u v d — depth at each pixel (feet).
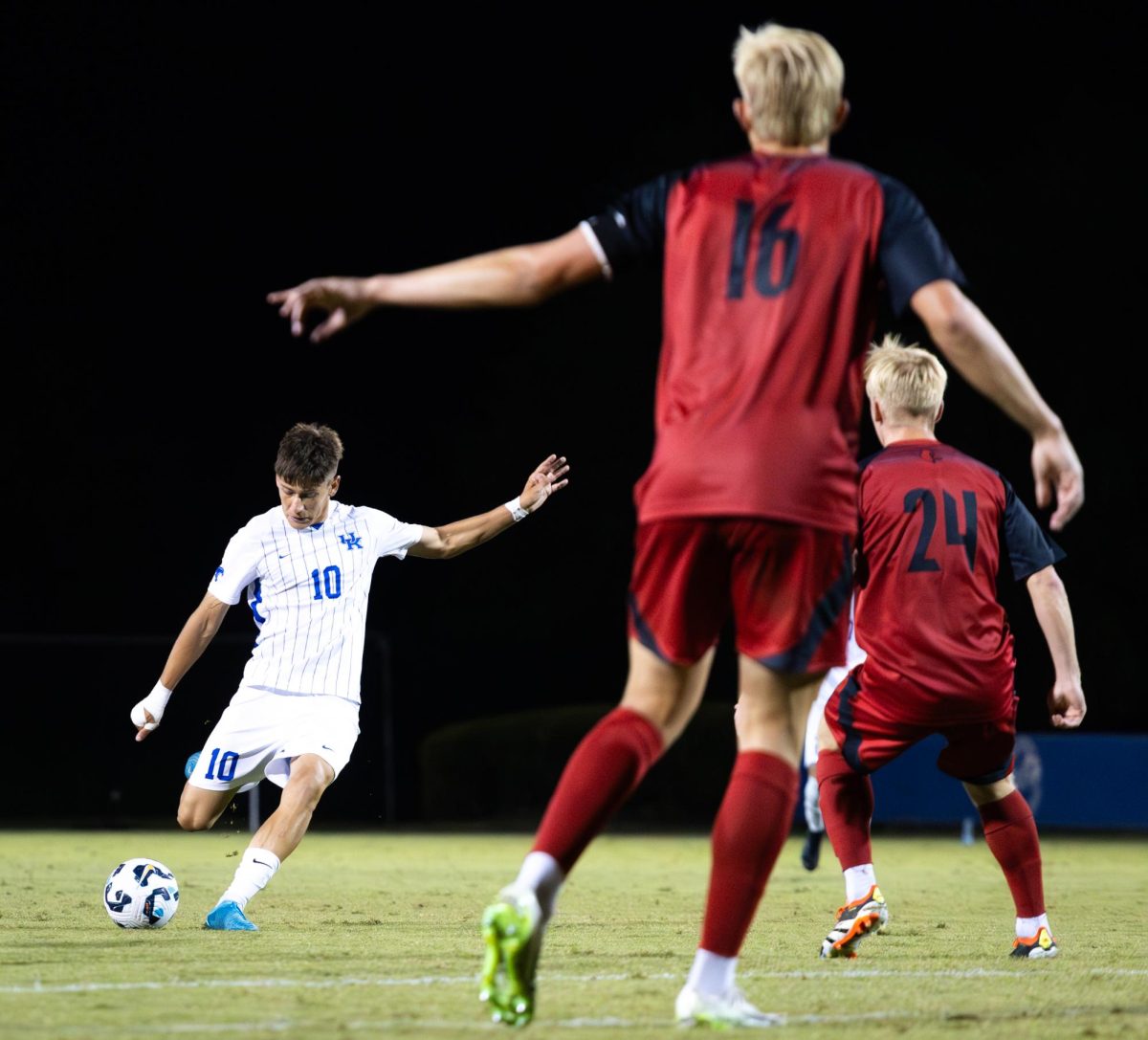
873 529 66.03
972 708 65.16
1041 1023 45.44
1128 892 115.44
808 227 43.68
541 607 376.07
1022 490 341.62
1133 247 341.00
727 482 42.47
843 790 66.90
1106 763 219.00
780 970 59.31
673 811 286.87
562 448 372.58
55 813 278.26
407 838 217.77
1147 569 341.62
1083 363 344.69
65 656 280.72
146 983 52.39
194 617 80.64
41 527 360.89
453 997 49.32
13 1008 46.03
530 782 293.43
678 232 44.73
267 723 80.23
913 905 98.89
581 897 103.71
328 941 68.39
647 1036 41.68
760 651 43.52
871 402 70.64
